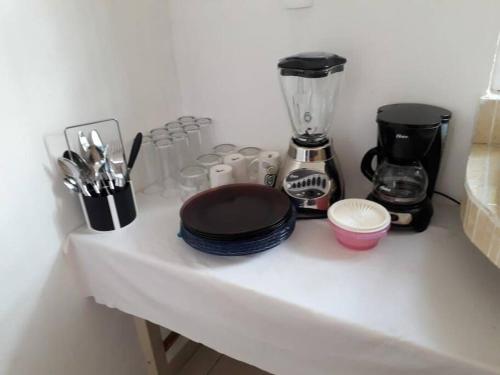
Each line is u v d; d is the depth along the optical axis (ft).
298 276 2.44
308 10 3.04
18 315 2.89
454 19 2.61
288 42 3.22
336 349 2.20
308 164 2.91
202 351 4.71
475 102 2.76
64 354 3.31
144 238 2.96
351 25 2.93
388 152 2.74
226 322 2.56
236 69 3.57
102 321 3.59
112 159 3.17
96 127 3.23
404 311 2.13
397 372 2.05
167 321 2.90
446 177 3.07
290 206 2.86
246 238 2.58
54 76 2.84
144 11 3.43
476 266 2.44
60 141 2.96
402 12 2.74
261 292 2.32
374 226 2.54
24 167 2.75
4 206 2.67
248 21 3.32
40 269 2.98
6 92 2.56
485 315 2.08
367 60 2.98
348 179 3.47
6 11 2.48
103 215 3.00
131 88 3.47
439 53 2.74
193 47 3.69
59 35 2.82
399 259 2.54
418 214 2.73
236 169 3.53
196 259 2.67
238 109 3.74
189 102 3.99
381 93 3.04
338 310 2.17
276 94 3.47
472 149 2.74
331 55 2.78
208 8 3.45
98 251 2.95
